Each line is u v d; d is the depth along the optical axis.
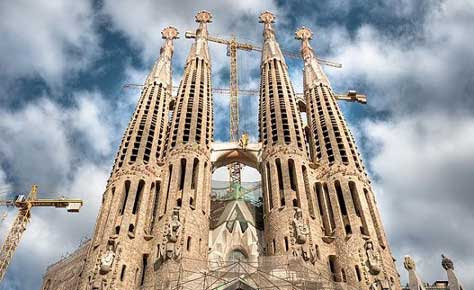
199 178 62.03
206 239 56.78
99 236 53.97
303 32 96.00
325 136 68.31
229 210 65.25
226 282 45.69
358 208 58.44
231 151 70.75
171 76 83.31
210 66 84.81
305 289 45.19
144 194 59.50
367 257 52.09
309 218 57.06
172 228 53.41
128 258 52.00
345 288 48.09
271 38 91.94
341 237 55.47
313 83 79.56
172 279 48.47
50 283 69.94
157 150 66.75
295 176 61.53
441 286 67.56
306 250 52.00
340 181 60.94
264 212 61.16
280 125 68.62
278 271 48.50
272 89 76.69
